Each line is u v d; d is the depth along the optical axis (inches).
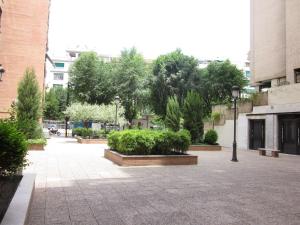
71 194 277.4
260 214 228.1
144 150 510.3
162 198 271.3
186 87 1525.6
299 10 946.7
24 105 741.9
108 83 1610.5
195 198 274.2
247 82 1641.2
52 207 232.4
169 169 459.5
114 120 1230.3
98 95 1592.0
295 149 819.4
